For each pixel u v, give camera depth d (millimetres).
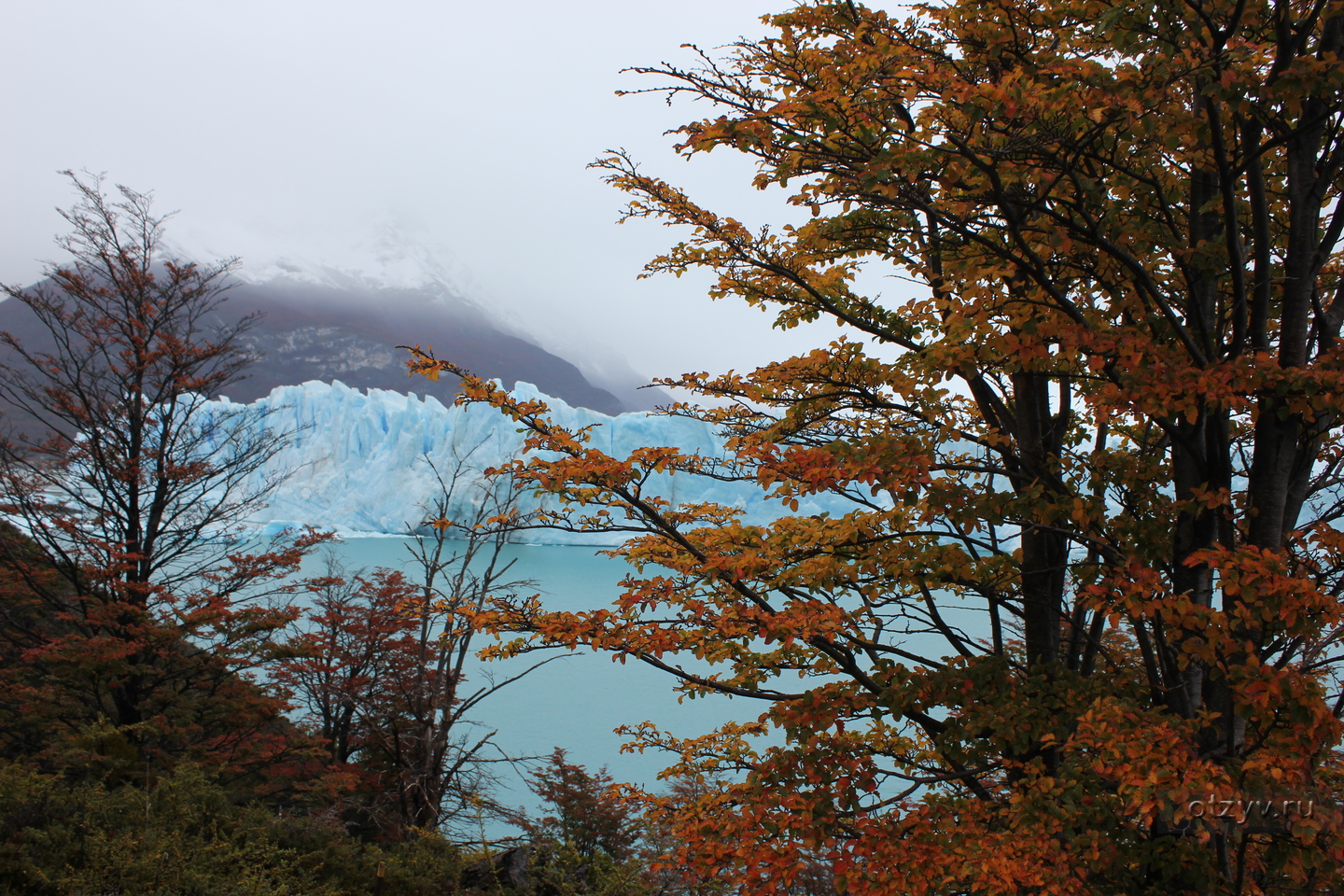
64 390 13141
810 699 3883
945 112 3068
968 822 3518
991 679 4008
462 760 14320
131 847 6715
